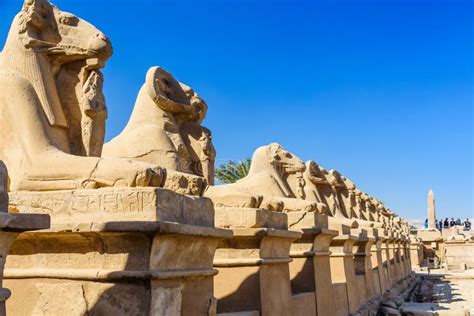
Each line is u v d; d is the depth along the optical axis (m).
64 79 5.77
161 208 4.45
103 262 4.50
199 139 8.54
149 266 4.34
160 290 4.43
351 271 11.43
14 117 5.16
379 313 13.38
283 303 7.24
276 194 10.71
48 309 4.60
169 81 8.30
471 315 13.10
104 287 4.45
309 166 13.59
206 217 5.14
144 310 4.30
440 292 20.19
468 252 35.00
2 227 3.08
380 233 17.08
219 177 25.59
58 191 4.80
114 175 4.65
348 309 10.80
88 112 5.70
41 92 5.35
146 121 8.00
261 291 6.64
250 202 6.84
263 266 6.76
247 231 6.58
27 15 5.44
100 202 4.57
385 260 17.30
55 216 4.70
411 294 19.70
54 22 5.68
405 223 31.80
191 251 4.84
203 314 5.10
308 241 9.00
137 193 4.46
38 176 4.93
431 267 33.41
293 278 8.91
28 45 5.43
